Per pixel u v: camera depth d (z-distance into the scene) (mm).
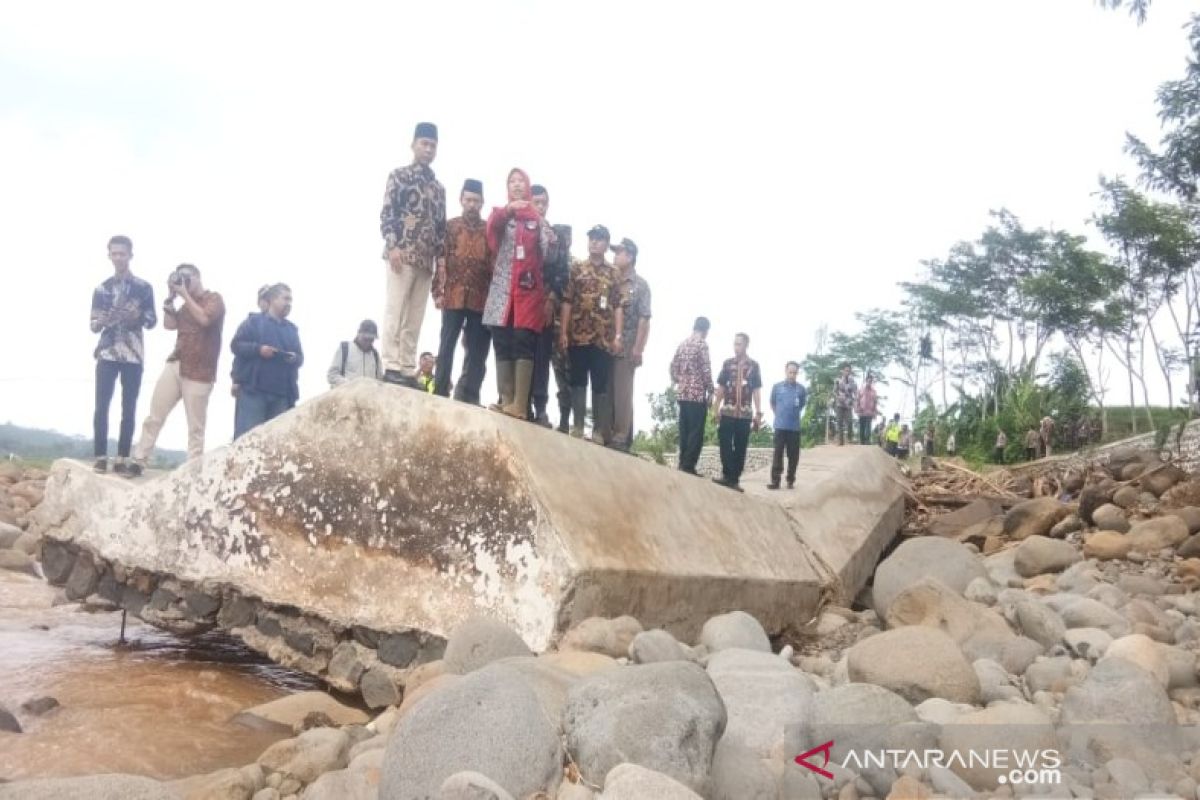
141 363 7531
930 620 5148
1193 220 30828
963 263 40281
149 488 5973
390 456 5109
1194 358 25547
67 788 2643
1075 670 4410
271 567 5332
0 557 7680
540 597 4520
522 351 5965
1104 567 7508
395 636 4828
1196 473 10398
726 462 9539
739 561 6316
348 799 3002
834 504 9352
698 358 8758
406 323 6383
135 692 4734
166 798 2703
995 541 9391
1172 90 16078
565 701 3209
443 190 6504
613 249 7801
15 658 5266
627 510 5445
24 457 17281
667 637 4117
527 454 4871
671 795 2480
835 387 21922
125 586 6000
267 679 5223
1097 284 34531
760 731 3482
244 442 5602
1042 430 24172
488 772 2775
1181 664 4312
